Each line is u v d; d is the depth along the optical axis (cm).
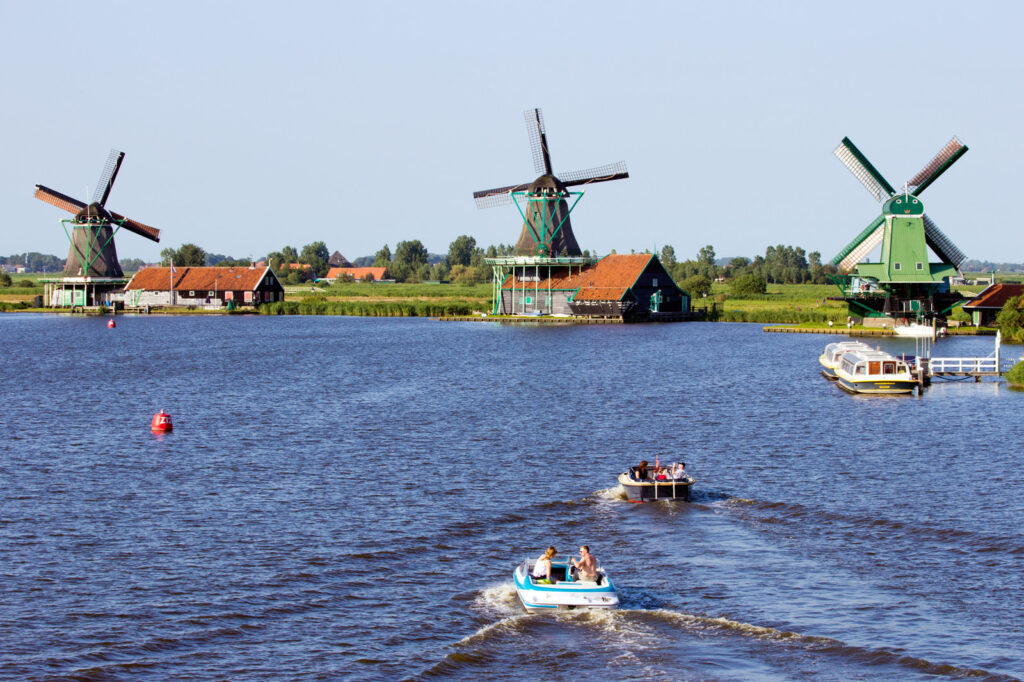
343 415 11306
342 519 6956
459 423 10731
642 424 10650
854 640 5078
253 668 4816
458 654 4966
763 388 13575
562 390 13400
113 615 5331
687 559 6175
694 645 5075
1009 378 13838
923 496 7506
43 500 7444
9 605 5431
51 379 14862
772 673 4806
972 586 5716
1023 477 8081
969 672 4753
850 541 6481
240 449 9344
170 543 6431
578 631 5225
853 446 9431
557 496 7569
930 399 12400
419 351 19375
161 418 10312
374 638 5128
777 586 5750
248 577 5856
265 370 16088
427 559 6178
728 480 8069
